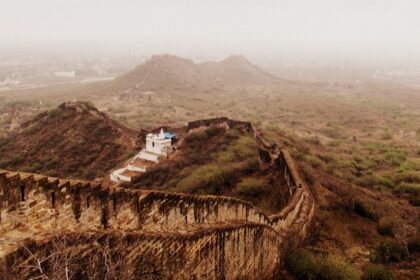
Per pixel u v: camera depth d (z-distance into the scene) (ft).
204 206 49.57
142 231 38.63
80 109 216.13
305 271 66.90
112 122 206.90
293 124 393.91
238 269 54.70
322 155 204.54
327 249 80.43
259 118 416.67
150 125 323.16
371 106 518.37
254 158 149.89
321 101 534.78
